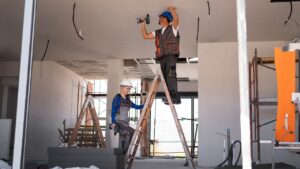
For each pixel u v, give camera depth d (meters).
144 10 5.38
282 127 3.23
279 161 6.13
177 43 4.52
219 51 6.70
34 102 8.50
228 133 5.72
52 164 3.80
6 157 4.55
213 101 6.55
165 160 8.19
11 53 8.00
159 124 12.23
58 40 7.00
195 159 9.22
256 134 5.42
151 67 9.85
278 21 5.72
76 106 11.15
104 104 12.70
